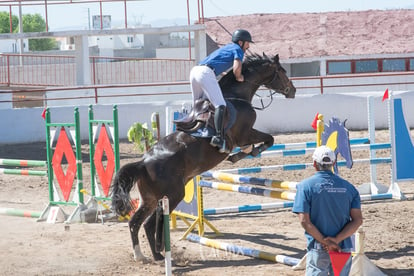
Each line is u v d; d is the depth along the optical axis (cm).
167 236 779
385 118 2741
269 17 4009
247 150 1052
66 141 1298
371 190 1502
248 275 887
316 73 3716
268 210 1407
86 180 1797
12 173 1366
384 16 3994
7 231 1202
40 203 1516
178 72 3647
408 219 1242
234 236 1141
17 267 943
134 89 3359
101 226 1243
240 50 1003
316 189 651
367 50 3638
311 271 659
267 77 1080
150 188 942
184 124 961
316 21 3966
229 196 1566
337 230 652
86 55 3141
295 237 1126
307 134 2591
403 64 3647
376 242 1062
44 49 8488
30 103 3556
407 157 1460
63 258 995
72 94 3253
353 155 2095
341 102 2741
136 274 904
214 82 971
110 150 1267
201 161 960
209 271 916
